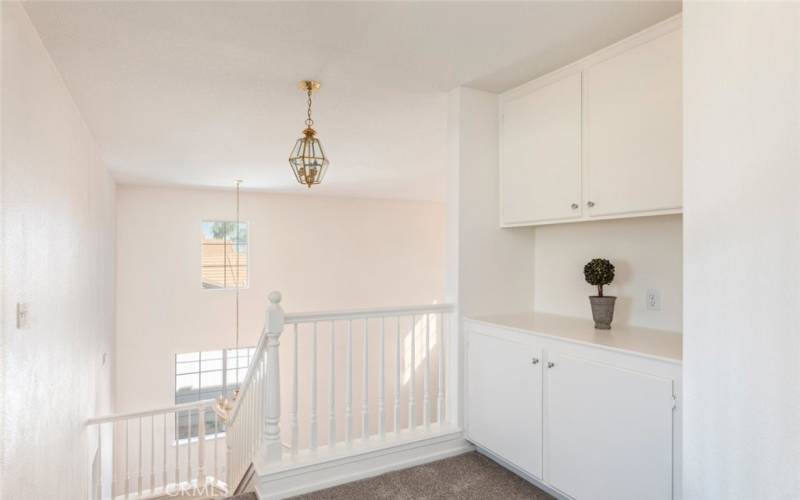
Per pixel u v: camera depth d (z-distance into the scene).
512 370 2.43
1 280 1.55
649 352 1.82
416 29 2.06
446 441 2.72
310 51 2.28
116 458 5.85
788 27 0.88
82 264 3.18
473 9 1.90
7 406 1.60
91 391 3.62
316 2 1.84
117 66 2.41
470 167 2.80
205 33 2.09
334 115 3.26
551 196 2.53
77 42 2.14
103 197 4.52
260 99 2.92
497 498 2.24
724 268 1.12
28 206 1.89
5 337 1.59
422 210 8.39
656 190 2.01
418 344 7.95
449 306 2.82
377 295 7.90
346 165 5.01
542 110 2.60
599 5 1.87
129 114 3.16
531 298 3.06
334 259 7.55
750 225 1.01
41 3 1.81
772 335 0.93
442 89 2.80
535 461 2.29
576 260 2.80
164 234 6.36
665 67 1.98
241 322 6.79
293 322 2.42
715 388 1.16
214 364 6.76
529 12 1.92
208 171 5.19
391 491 2.30
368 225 7.87
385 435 2.67
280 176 5.53
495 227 2.90
